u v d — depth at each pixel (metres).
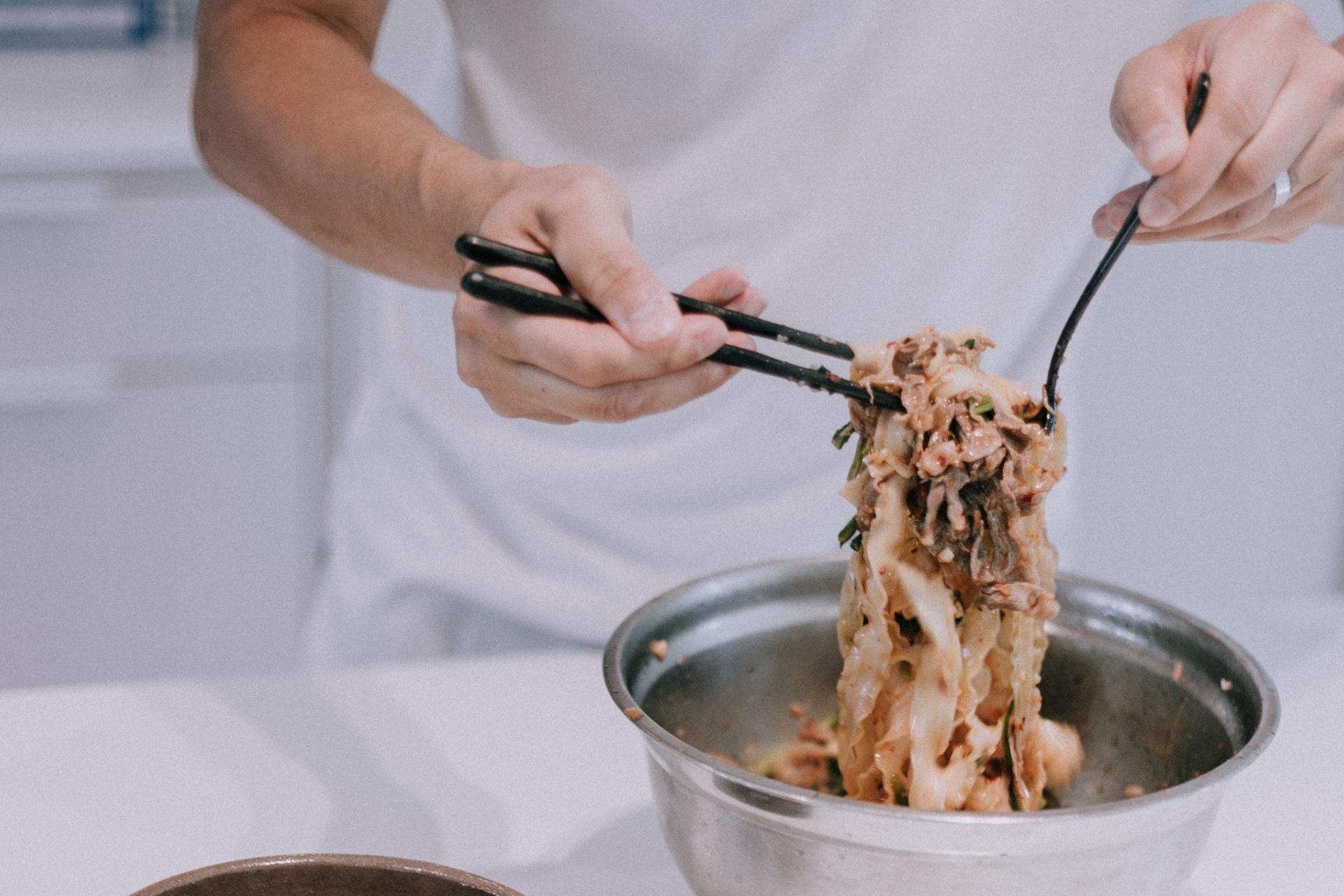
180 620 2.44
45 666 2.39
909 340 0.79
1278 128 0.80
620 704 0.69
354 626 1.43
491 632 1.40
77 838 0.89
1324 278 2.15
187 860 0.87
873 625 0.81
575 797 0.96
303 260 2.31
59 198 2.14
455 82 1.43
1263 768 1.01
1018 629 0.83
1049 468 0.78
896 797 0.83
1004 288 1.34
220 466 2.38
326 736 1.02
